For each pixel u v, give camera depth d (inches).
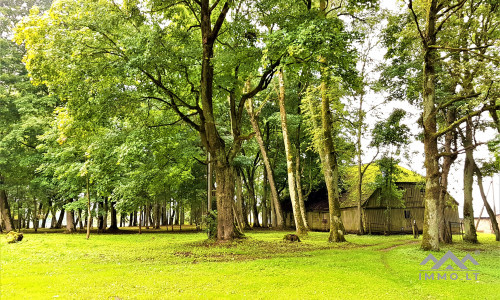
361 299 269.7
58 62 606.2
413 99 864.9
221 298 268.1
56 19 620.7
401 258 516.4
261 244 668.1
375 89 856.3
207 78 682.8
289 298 270.7
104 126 801.6
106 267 428.5
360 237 1051.9
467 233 874.1
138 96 683.4
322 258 501.0
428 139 639.1
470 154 880.9
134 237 1042.1
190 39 706.2
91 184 1101.1
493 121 796.0
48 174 1159.6
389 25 759.1
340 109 964.0
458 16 781.3
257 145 1552.7
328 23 529.0
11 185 1230.9
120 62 618.8
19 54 1224.8
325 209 1517.0
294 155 1549.0
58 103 1184.2
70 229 1342.3
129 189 1087.6
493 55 580.7
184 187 1387.8
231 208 701.9
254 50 647.8
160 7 650.8
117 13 639.8
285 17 643.5
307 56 586.9
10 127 1158.3
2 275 364.8
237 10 740.0
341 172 1390.3
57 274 373.7
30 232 1418.6
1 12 1252.5
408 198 1390.3
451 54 685.9
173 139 842.2
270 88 1381.6
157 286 309.9
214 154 696.4
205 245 658.8
